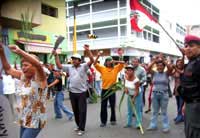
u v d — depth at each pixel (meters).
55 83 8.43
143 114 9.50
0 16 13.62
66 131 7.19
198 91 3.71
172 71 7.12
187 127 3.87
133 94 7.48
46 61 18.83
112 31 39.12
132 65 7.89
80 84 6.84
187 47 3.79
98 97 13.98
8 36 15.44
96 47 39.62
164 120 7.11
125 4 37.62
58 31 20.55
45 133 6.98
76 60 6.83
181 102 7.92
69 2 42.16
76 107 7.00
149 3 33.22
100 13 39.97
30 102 3.91
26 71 3.89
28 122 3.91
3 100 3.71
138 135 6.75
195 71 3.67
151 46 42.91
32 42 17.03
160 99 7.14
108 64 7.67
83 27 41.72
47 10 19.66
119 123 8.07
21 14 14.45
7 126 3.71
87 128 7.50
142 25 9.09
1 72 3.95
